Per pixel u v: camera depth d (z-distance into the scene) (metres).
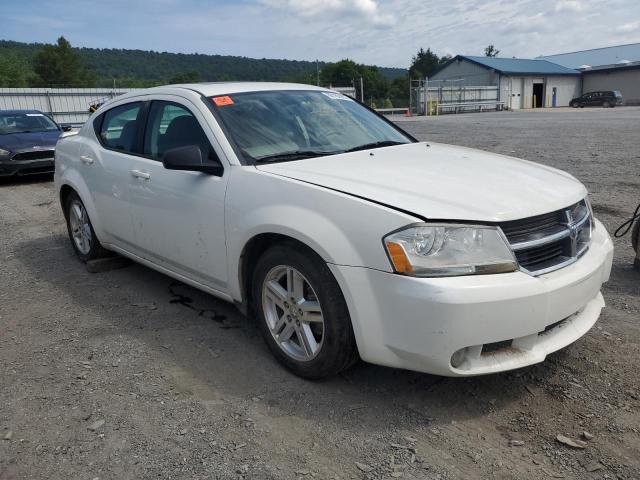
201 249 3.68
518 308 2.58
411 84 45.41
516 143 14.66
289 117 3.94
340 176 3.11
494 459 2.50
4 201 9.32
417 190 2.88
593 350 3.41
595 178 9.00
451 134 18.58
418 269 2.58
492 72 52.19
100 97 28.58
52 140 11.49
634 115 27.97
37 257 5.87
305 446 2.62
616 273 4.72
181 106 4.01
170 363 3.45
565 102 57.53
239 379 3.23
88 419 2.89
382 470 2.45
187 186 3.71
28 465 2.55
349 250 2.75
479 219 2.63
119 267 5.35
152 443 2.68
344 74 86.31
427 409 2.89
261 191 3.21
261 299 3.34
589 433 2.64
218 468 2.49
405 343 2.64
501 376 3.16
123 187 4.38
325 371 3.03
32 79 82.38
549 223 2.85
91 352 3.63
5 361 3.56
